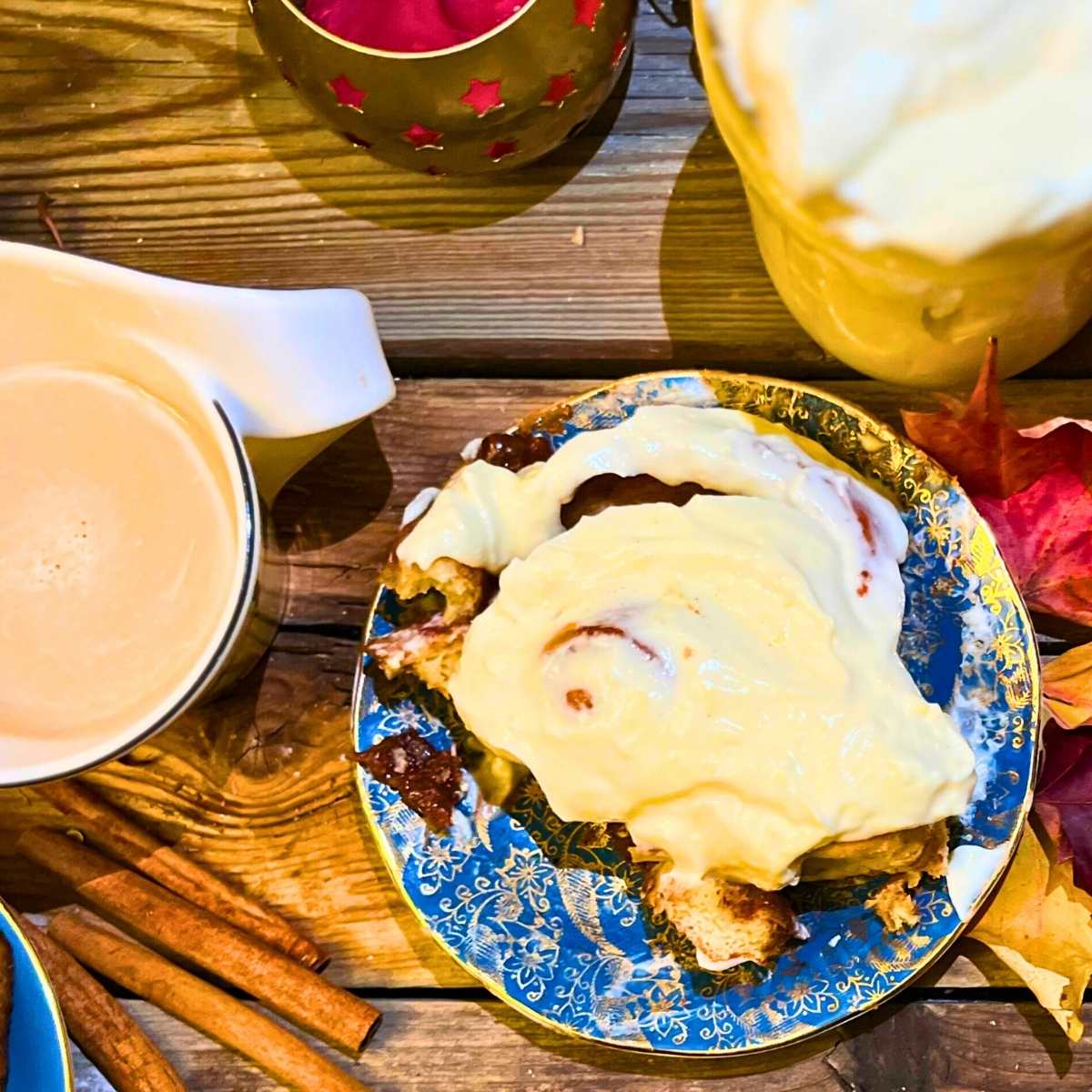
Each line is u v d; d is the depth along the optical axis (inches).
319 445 14.1
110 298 13.1
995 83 11.3
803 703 12.8
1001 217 11.3
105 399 14.3
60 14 15.2
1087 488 14.0
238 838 15.0
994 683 13.7
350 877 14.9
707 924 13.3
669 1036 13.6
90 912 15.1
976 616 13.8
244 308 12.9
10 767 13.2
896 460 14.0
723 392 14.2
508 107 13.3
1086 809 14.0
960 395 14.6
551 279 15.0
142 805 15.1
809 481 13.6
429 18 13.6
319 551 15.2
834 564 13.3
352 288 15.1
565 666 13.1
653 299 14.9
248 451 13.7
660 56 14.8
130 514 14.3
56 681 14.0
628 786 13.0
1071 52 11.3
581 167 14.9
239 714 15.1
